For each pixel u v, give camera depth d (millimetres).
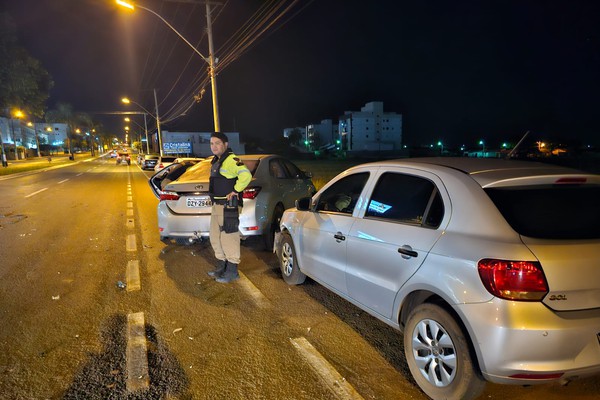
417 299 3002
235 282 5238
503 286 2303
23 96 41781
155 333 3805
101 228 8867
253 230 6242
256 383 3002
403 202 3250
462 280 2490
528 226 2482
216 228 5152
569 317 2289
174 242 7500
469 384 2500
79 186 19656
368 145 134375
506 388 2943
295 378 3072
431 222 2912
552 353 2250
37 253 6680
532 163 3309
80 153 112938
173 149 65812
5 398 2795
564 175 2725
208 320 4090
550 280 2281
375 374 3137
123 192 16781
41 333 3777
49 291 4887
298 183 7785
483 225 2557
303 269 4680
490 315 2326
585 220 2580
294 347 3551
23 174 29656
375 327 3955
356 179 4035
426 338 2811
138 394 2857
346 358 3373
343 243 3764
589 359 2301
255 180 6465
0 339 3652
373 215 3500
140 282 5223
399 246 3043
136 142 132875
